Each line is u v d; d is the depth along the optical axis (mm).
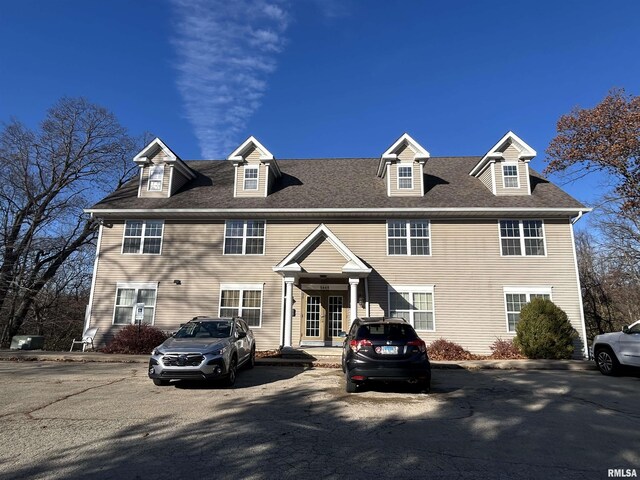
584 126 23156
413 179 17828
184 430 5617
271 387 8977
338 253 15438
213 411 6715
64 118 25484
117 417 6277
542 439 5309
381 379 7965
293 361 13078
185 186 19562
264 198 18000
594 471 4227
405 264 16609
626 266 24406
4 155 23438
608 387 9102
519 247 16469
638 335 10258
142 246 17547
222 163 22500
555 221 16609
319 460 4508
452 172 19953
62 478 3982
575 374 11305
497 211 16328
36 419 6133
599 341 11344
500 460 4535
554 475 4117
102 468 4238
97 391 8336
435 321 16000
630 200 21797
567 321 14469
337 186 18859
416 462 4461
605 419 6312
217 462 4430
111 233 17828
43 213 25172
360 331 8461
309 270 15312
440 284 16328
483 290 16172
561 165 24156
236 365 9711
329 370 11859
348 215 17109
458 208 16438
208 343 8977
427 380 8078
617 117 22047
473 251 16547
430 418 6352
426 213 16672
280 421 6129
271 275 16984
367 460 4516
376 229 17094
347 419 6273
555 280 16062
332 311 16828
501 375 11047
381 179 19422
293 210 16953
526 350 14234
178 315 16766
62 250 26078
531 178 18922
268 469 4234
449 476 4074
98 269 17438
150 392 8266
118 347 15203
